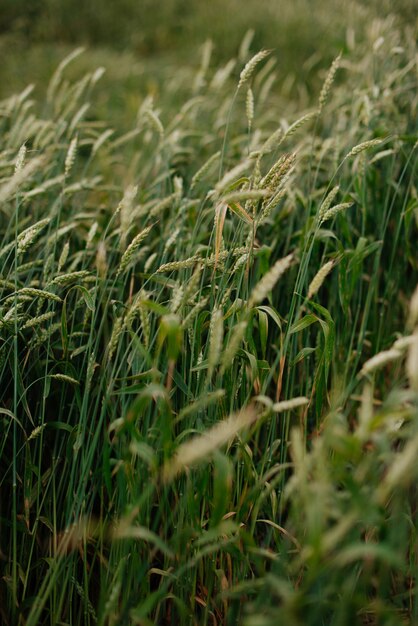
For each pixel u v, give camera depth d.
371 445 2.32
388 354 1.22
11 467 2.12
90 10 9.41
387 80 3.09
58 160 2.97
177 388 2.01
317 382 1.96
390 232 2.84
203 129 4.12
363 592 1.72
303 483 1.12
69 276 1.80
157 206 2.18
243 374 1.89
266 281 1.31
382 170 2.96
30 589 2.07
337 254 2.20
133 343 1.80
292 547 1.90
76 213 2.87
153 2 9.82
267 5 8.91
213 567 1.77
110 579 1.80
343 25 7.08
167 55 8.57
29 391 2.22
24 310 2.34
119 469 1.66
